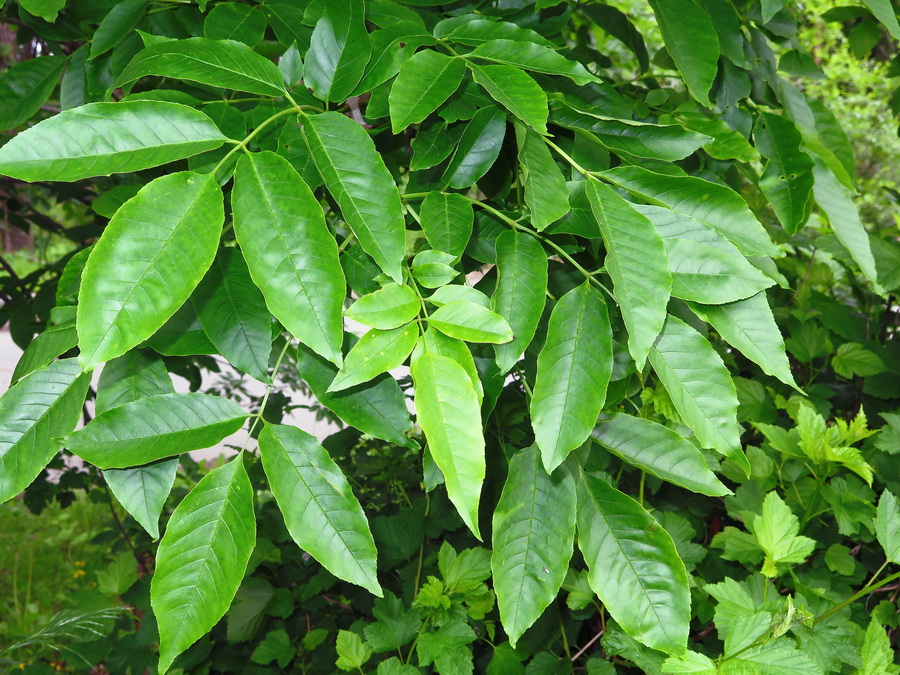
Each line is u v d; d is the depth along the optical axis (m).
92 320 0.34
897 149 3.55
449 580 0.75
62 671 1.69
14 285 1.25
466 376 0.38
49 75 0.68
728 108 0.66
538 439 0.42
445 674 0.70
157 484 0.43
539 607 0.45
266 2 0.60
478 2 0.68
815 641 0.63
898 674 0.59
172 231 0.36
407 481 1.16
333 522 0.40
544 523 0.46
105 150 0.38
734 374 0.99
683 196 0.47
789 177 0.64
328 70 0.48
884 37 3.04
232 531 0.39
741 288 0.42
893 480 0.86
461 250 0.46
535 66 0.48
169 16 0.64
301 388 1.54
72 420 0.42
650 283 0.41
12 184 1.47
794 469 0.83
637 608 0.44
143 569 1.51
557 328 0.44
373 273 0.49
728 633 0.56
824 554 0.82
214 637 1.13
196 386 1.14
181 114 0.40
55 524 2.47
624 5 2.52
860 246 0.64
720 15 0.63
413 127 0.64
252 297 0.45
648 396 0.72
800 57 0.77
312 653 1.02
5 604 1.98
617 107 0.64
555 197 0.45
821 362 1.03
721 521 0.98
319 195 0.56
